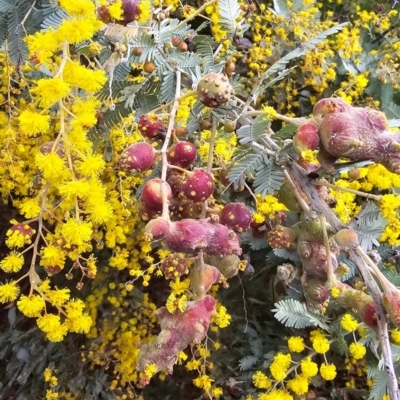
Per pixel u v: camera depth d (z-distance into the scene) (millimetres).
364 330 299
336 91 348
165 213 143
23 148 267
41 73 263
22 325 426
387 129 146
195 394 403
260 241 315
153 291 403
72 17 175
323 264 174
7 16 239
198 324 159
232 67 192
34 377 400
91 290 387
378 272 150
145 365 160
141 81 225
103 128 241
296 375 296
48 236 196
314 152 150
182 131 184
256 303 380
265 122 167
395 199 218
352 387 346
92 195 172
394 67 359
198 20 349
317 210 167
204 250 150
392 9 390
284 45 351
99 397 392
